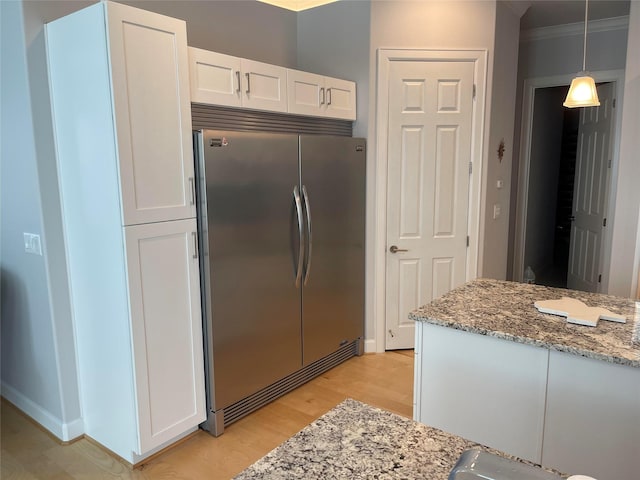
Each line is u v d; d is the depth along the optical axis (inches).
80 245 91.6
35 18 86.6
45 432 103.7
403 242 144.0
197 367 97.9
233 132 98.3
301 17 149.1
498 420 72.1
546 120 224.4
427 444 41.3
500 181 157.2
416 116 138.9
